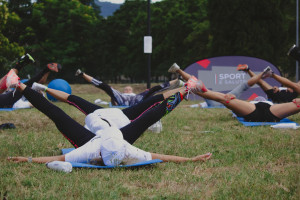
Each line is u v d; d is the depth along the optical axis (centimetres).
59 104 1251
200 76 1513
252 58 1509
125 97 1045
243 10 2308
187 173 375
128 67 4534
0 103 969
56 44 4303
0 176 353
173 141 564
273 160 432
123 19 4662
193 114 939
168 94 539
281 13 2322
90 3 5166
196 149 504
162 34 4309
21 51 3033
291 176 357
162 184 338
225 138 582
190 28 4066
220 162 425
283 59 2875
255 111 736
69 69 4347
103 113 476
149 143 543
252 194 304
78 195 302
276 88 916
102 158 397
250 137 584
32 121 790
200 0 4147
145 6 4747
